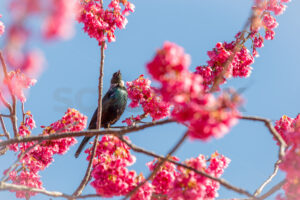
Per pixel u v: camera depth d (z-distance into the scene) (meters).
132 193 8.97
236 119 5.70
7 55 4.46
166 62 5.76
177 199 8.32
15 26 4.00
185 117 5.71
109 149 9.88
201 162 8.62
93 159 11.38
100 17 12.12
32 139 10.20
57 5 4.09
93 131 9.85
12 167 9.02
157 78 5.88
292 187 8.12
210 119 5.61
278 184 8.53
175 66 5.75
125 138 9.80
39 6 4.05
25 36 4.04
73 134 10.13
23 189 8.57
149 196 9.27
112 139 9.92
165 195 9.59
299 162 7.67
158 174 9.75
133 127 9.37
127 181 9.30
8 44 4.13
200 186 8.37
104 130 9.73
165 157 8.79
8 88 10.07
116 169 9.22
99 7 12.38
